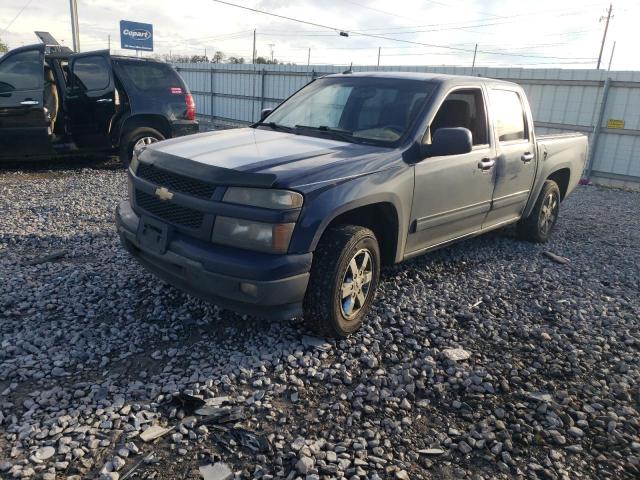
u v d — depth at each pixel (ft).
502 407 10.37
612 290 17.04
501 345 12.86
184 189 11.39
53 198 24.58
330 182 11.25
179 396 9.73
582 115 41.83
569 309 15.24
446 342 12.76
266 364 11.18
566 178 23.11
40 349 11.14
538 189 20.36
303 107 16.25
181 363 11.03
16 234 18.60
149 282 14.70
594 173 42.04
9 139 28.25
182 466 8.18
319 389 10.50
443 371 11.47
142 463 8.16
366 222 13.20
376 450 8.86
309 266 10.91
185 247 11.06
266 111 17.49
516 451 9.12
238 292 10.56
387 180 12.46
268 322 12.87
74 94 29.58
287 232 10.52
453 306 14.82
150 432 8.80
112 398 9.73
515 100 18.66
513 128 18.26
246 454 8.54
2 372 10.21
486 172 16.30
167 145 13.16
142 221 12.17
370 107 14.88
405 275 16.84
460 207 15.57
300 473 8.17
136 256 12.76
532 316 14.64
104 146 31.09
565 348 12.88
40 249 17.61
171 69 33.01
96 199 24.70
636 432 9.89
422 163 13.65
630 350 13.10
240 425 9.19
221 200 10.73
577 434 9.70
